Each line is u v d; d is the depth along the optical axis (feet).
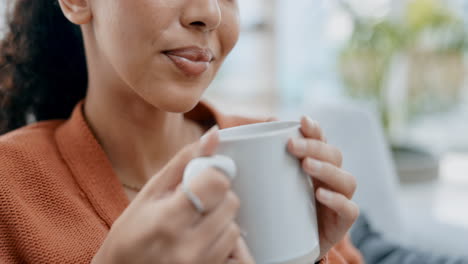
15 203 1.53
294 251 1.10
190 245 0.97
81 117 1.78
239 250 1.04
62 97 2.27
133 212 1.04
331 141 3.74
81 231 1.55
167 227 0.96
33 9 2.08
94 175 1.67
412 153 6.29
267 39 7.70
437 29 6.33
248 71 7.79
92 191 1.64
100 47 1.61
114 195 1.65
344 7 6.25
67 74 2.21
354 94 6.21
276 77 7.79
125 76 1.43
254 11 7.64
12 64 2.19
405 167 5.98
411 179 6.07
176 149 1.97
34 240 1.50
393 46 6.02
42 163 1.65
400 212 3.74
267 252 1.07
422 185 6.14
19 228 1.51
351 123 3.75
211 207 0.96
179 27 1.33
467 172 7.14
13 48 2.16
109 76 1.68
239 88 7.84
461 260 2.78
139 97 1.69
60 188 1.62
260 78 7.80
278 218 1.07
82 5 1.56
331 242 1.42
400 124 7.02
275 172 1.06
